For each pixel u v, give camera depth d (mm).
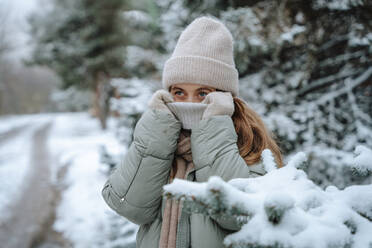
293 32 1974
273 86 2502
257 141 1041
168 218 920
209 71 1033
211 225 860
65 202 5434
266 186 596
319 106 2244
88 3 12180
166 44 3354
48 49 12859
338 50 2199
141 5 6254
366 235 534
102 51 12562
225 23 2342
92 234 3854
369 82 2137
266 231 457
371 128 2059
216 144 889
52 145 12375
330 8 1836
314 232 471
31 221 4676
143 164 919
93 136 14633
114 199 964
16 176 7426
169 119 933
